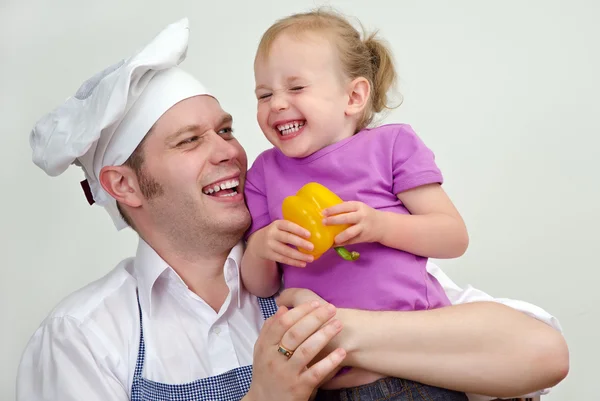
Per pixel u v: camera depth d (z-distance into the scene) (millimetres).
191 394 2150
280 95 2020
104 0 3443
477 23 3588
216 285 2322
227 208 2180
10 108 3428
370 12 3578
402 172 2025
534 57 3578
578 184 3598
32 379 2227
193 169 2162
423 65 3615
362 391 1933
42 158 2303
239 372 2195
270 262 2133
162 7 3473
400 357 1895
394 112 3615
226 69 3527
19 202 3451
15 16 3428
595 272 3604
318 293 2027
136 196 2285
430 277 2139
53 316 2262
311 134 2020
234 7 3510
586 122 3580
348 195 2018
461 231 2004
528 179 3611
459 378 1893
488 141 3619
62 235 3477
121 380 2186
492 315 1927
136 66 2146
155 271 2256
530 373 1901
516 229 3621
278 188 2100
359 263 1981
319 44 2037
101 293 2303
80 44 3439
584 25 3547
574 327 3605
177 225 2221
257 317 2301
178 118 2195
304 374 1845
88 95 2260
